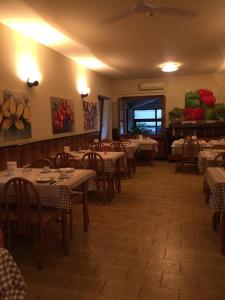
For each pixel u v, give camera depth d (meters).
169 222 3.40
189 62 6.27
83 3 3.06
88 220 3.37
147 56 5.60
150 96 8.55
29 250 2.73
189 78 8.20
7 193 2.38
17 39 3.89
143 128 9.42
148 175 6.18
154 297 1.99
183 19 3.59
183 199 4.34
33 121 4.28
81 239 2.96
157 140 8.47
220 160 4.07
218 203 2.52
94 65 6.41
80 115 6.18
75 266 2.42
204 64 6.54
